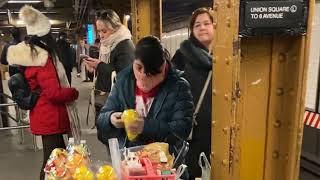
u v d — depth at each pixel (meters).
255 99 1.11
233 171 1.10
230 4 1.02
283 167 1.14
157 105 1.65
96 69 2.91
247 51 1.08
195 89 2.18
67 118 3.03
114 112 1.66
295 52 1.06
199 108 2.14
